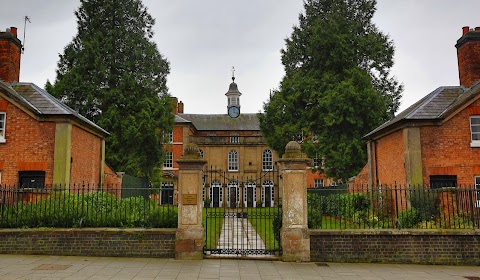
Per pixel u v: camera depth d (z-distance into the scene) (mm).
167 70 29250
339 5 29828
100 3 27156
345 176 25375
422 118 14789
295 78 28656
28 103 14938
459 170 14625
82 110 24875
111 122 24578
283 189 10086
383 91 29594
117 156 24609
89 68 25781
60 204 11062
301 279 8055
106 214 10539
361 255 9883
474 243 9930
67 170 14812
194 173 10148
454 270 9188
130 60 26750
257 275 8336
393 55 29922
